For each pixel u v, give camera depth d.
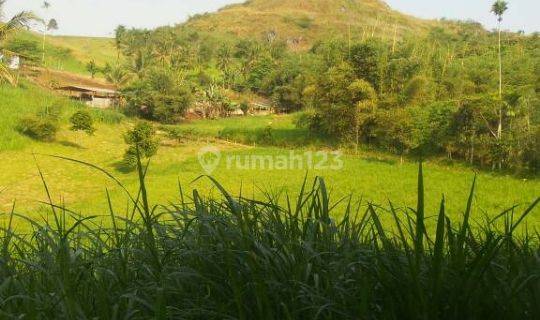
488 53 84.31
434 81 58.12
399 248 1.90
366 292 1.62
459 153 44.38
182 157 49.53
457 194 31.25
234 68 115.25
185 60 112.69
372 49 54.06
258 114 98.00
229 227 1.96
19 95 58.00
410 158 47.00
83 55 131.00
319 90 54.53
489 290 1.60
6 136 44.72
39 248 2.15
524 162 38.50
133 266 2.09
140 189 2.10
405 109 47.22
